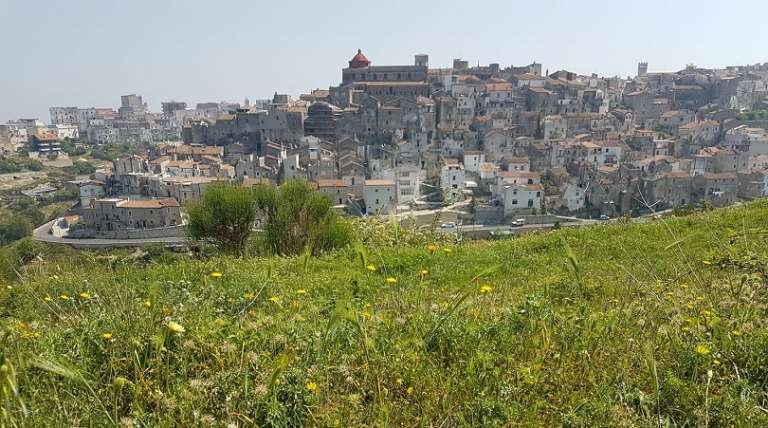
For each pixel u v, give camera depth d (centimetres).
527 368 476
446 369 501
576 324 585
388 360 504
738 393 445
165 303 718
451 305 619
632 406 440
